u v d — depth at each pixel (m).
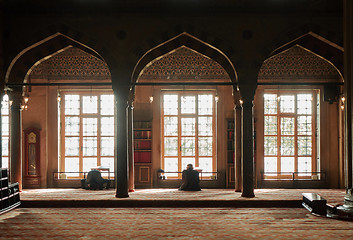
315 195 10.58
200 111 15.08
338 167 14.49
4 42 11.72
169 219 9.21
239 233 7.76
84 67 14.49
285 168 14.93
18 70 12.59
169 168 14.98
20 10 11.62
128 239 7.32
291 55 14.50
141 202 10.99
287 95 15.04
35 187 14.23
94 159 14.96
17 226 8.48
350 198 9.30
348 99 9.65
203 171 14.95
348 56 9.66
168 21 11.64
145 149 14.58
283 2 11.49
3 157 14.96
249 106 11.62
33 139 14.30
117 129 11.57
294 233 7.74
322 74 14.45
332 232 7.81
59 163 14.70
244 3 11.55
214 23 11.64
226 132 14.55
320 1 11.48
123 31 11.64
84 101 15.03
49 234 7.73
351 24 9.56
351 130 9.61
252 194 11.47
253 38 11.62
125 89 11.61
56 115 14.57
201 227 8.32
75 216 9.61
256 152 14.57
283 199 11.02
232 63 11.65
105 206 10.98
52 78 14.45
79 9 11.60
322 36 11.53
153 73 14.57
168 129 15.06
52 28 11.62
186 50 14.59
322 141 14.62
